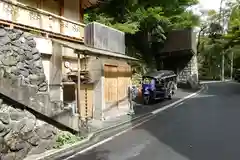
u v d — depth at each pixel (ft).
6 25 31.89
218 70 212.64
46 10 42.78
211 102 66.18
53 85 36.78
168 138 32.30
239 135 33.04
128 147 28.63
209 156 25.04
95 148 28.40
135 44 96.68
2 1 32.76
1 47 26.12
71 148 28.17
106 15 76.18
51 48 36.32
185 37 98.73
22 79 26.58
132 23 74.69
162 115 50.31
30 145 25.54
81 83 43.55
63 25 44.21
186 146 28.60
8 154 23.15
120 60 49.73
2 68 24.23
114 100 49.88
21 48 28.37
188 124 40.57
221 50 183.11
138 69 85.51
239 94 84.48
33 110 26.76
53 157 25.39
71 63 42.86
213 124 39.93
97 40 46.83
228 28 139.33
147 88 65.72
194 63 109.09
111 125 40.11
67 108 30.96
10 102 24.71
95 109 45.50
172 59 109.70
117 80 51.24
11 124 23.76
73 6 48.83
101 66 45.29
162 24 91.61
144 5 84.53
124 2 77.20
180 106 61.62
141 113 52.21
